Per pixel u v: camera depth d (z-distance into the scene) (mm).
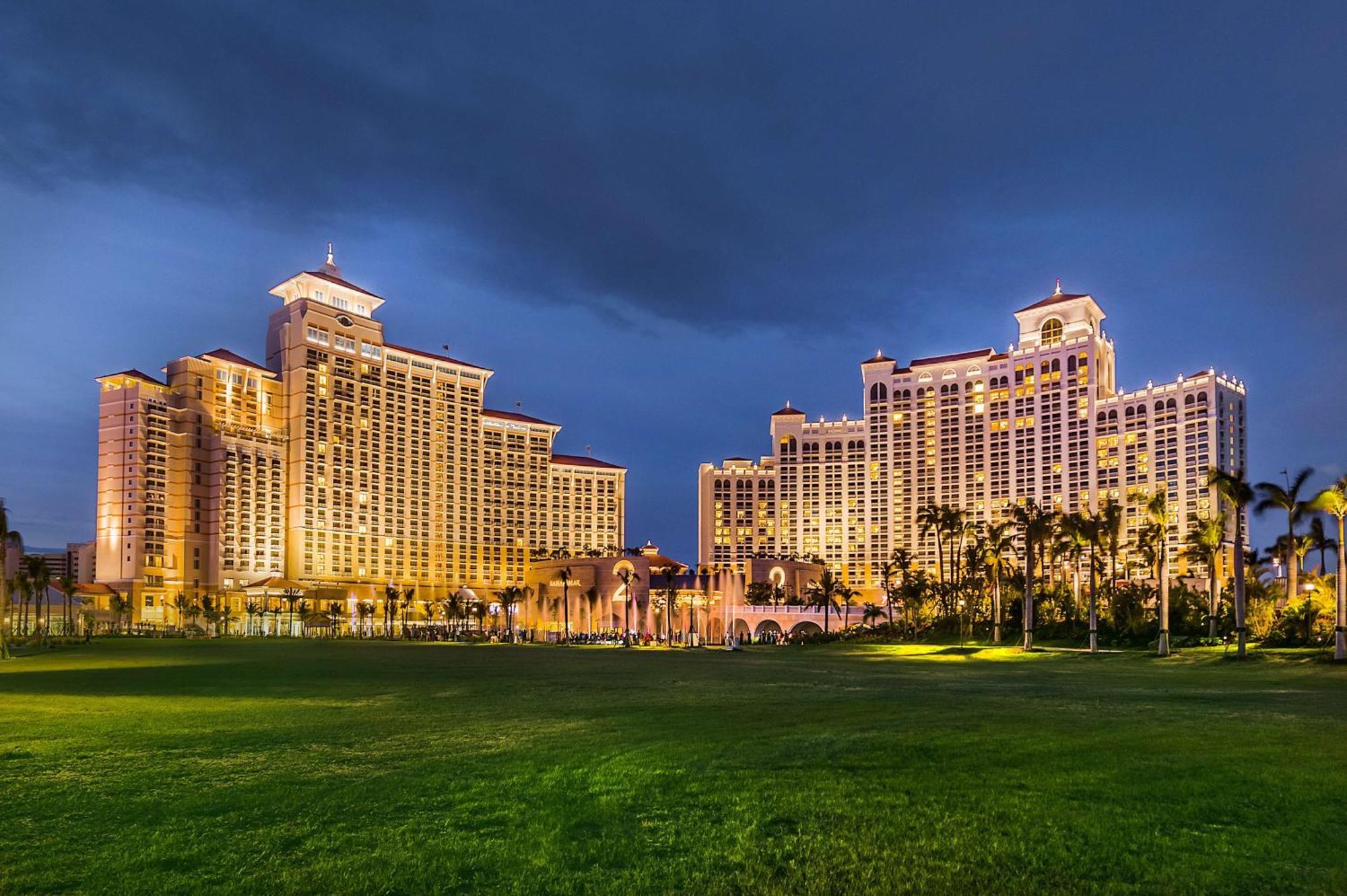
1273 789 17828
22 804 18188
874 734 25766
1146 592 111375
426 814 17078
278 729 29281
